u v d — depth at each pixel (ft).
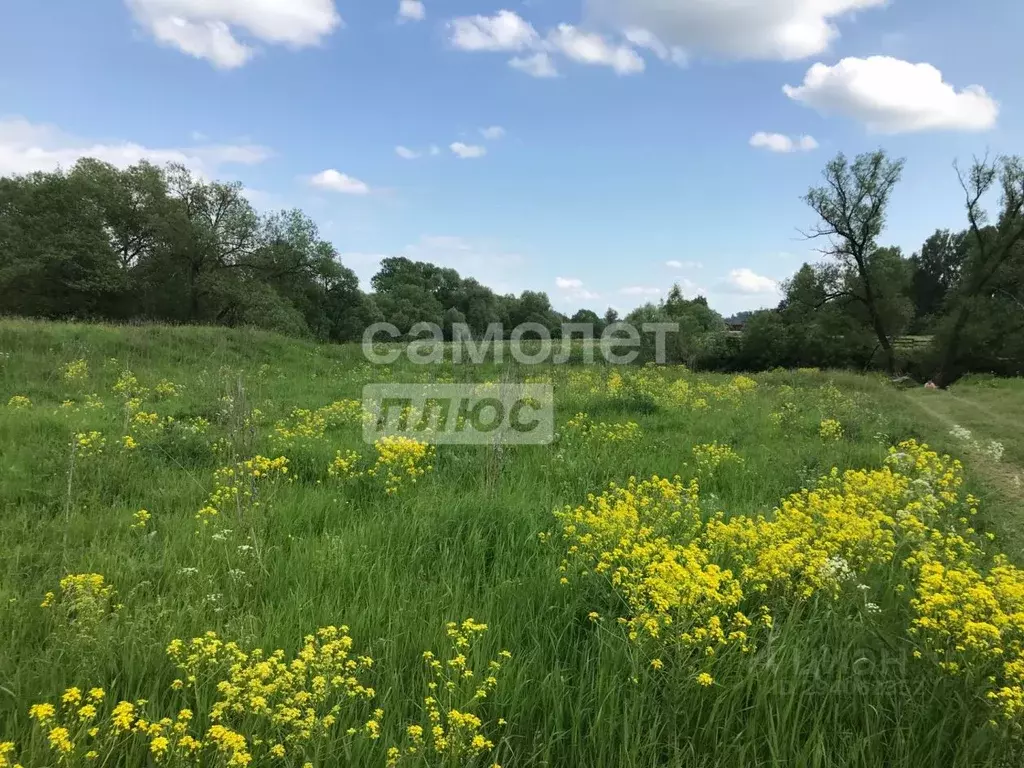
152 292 129.59
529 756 8.87
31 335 51.19
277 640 11.11
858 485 20.29
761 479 24.40
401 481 21.29
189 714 8.18
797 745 8.92
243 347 63.87
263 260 137.90
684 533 16.28
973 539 17.78
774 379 76.38
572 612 12.19
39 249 115.14
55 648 10.48
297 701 8.71
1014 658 10.14
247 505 18.02
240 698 8.87
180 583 13.61
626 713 8.91
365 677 10.25
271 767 8.38
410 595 13.12
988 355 96.63
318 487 21.63
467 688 9.67
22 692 9.52
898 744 8.77
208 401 36.76
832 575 12.55
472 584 14.16
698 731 9.21
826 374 82.43
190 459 24.14
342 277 168.14
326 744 8.55
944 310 106.93
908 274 111.04
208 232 128.67
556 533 16.83
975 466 28.66
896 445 31.09
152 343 57.11
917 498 20.08
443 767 8.14
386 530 16.71
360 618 11.80
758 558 13.39
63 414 30.09
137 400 32.55
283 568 14.32
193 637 11.05
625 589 12.51
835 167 108.27
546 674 10.32
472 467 23.76
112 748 8.07
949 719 9.32
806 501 19.94
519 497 19.84
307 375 58.90
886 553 14.82
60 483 19.79
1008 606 11.23
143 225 132.77
